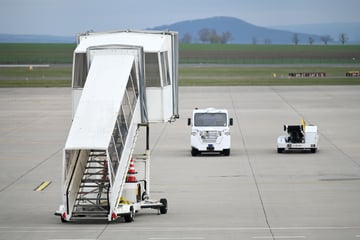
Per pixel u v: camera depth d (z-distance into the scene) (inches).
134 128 2429.9
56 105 7076.8
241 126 5290.4
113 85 2343.8
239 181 3120.1
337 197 2738.7
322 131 4968.0
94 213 2300.7
